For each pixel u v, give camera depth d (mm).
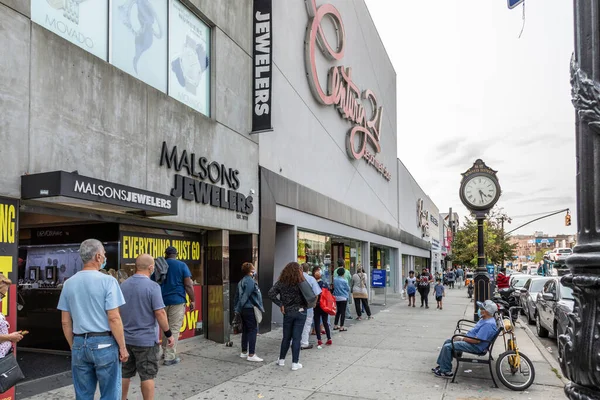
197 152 9078
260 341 10281
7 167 5312
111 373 4211
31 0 5922
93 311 4211
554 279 12555
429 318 15266
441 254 66062
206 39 9938
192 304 8008
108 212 7273
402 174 32969
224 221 9891
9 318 5242
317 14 15586
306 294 7758
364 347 9875
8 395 5207
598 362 2090
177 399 6051
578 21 2379
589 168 2264
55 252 8297
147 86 7746
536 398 6355
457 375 7520
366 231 21719
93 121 6586
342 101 18078
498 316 7426
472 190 14633
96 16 7039
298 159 14133
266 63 11250
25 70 5586
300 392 6465
